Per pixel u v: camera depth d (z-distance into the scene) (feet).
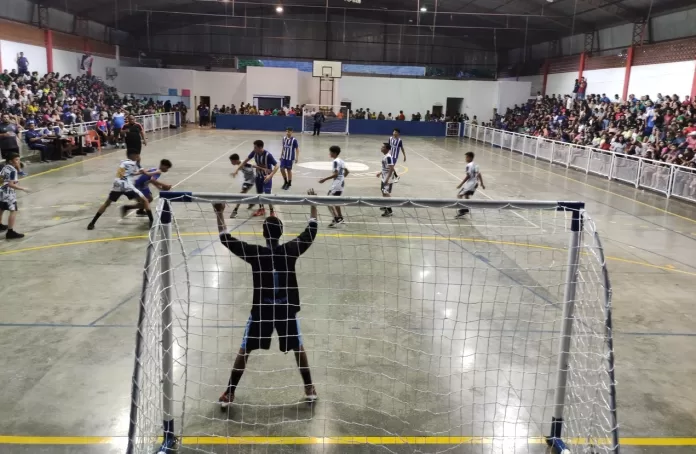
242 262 25.76
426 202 12.01
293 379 15.88
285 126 111.14
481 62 132.36
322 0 118.32
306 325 19.38
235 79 121.60
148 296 11.25
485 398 15.15
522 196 47.62
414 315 20.45
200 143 80.33
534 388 15.25
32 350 17.19
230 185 46.96
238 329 18.69
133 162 31.91
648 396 15.67
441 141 103.09
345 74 125.70
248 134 100.07
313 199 11.92
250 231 31.45
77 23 102.99
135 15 115.96
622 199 47.70
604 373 13.80
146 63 130.31
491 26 119.85
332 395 15.11
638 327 20.54
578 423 13.93
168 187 33.09
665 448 13.32
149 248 11.08
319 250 28.19
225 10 122.52
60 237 30.17
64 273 24.35
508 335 19.03
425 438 13.41
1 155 49.08
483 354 17.61
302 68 127.24
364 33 129.18
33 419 13.66
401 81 121.60
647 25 82.02
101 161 59.47
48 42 91.09
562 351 13.06
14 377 15.56
